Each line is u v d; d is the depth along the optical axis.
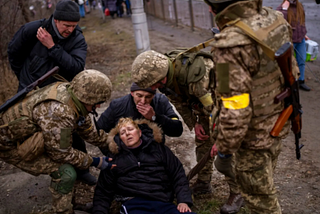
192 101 2.70
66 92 2.44
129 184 2.71
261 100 2.00
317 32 7.70
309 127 4.36
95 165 2.71
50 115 2.39
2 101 5.33
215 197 3.15
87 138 2.85
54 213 2.89
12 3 6.09
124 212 2.65
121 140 2.78
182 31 10.77
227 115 1.93
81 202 3.14
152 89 2.51
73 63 3.05
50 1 8.30
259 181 2.21
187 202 2.68
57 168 2.62
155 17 14.01
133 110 2.98
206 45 2.52
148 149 2.77
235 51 1.86
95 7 19.67
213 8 2.06
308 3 9.68
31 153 2.46
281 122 2.10
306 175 3.38
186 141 4.14
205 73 2.49
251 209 2.35
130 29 12.00
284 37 2.02
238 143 1.98
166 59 2.47
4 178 3.61
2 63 5.80
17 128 2.43
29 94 2.58
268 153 2.20
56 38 3.04
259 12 2.00
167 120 2.83
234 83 1.89
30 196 3.31
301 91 5.43
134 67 2.46
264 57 1.93
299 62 5.32
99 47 9.66
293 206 2.97
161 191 2.74
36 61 3.06
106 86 2.42
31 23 3.07
